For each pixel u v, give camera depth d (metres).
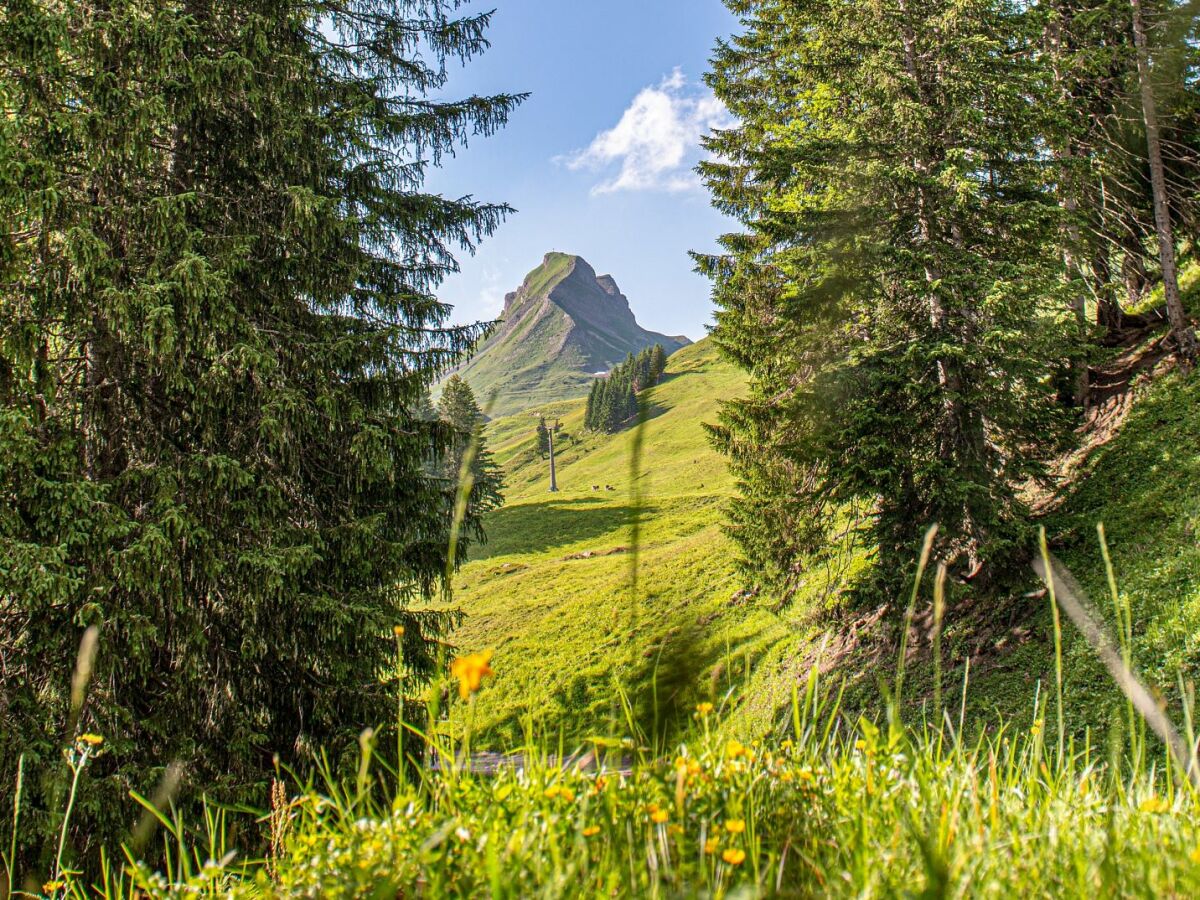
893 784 1.71
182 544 9.09
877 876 1.20
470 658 1.56
